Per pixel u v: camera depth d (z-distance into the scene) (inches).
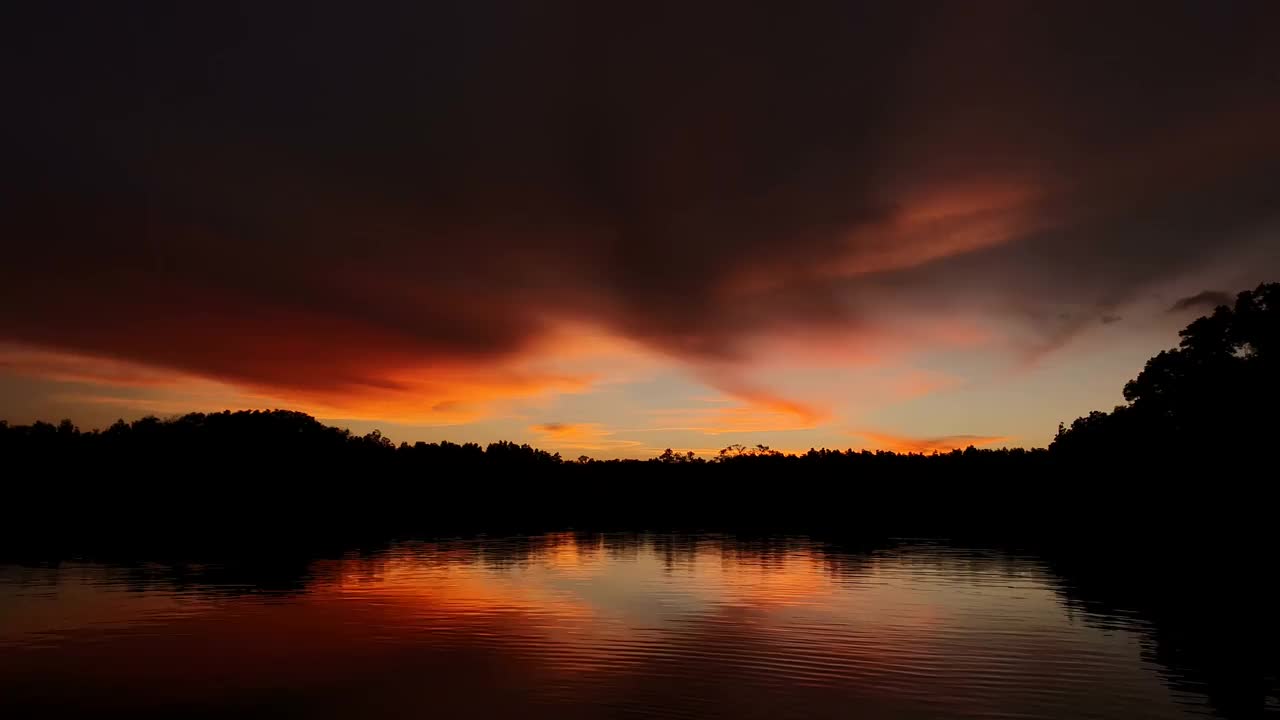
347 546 1237.7
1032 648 494.3
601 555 1093.1
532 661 466.3
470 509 2568.9
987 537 1390.3
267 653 489.1
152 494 2427.4
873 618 597.3
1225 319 1275.8
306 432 3031.5
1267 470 1163.3
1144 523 1435.8
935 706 376.2
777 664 455.8
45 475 2377.0
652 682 419.5
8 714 377.7
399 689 410.9
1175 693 398.0
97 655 486.9
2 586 777.6
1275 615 598.2
